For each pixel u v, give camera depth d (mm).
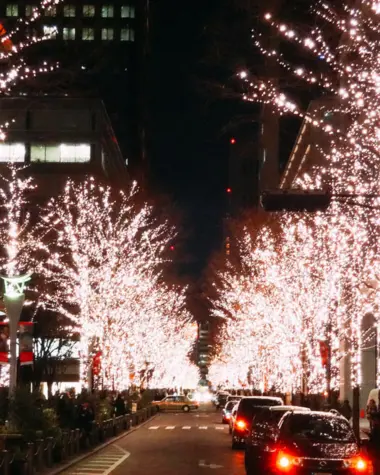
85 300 40406
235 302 67562
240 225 58625
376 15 25734
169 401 81562
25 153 80062
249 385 74625
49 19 110625
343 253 32156
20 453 19234
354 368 37438
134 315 44156
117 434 39219
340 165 36062
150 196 74500
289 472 15258
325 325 35469
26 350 26453
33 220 59938
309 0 28812
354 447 15781
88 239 44969
